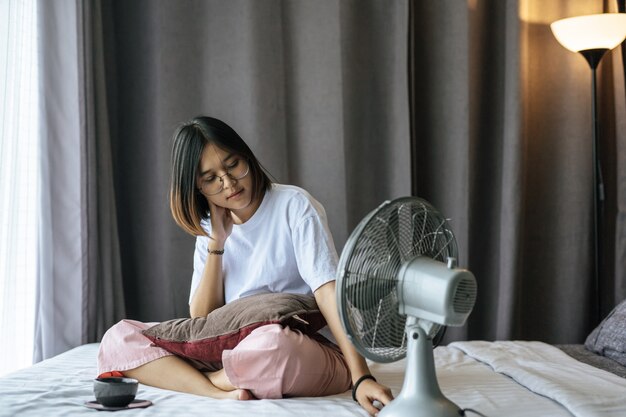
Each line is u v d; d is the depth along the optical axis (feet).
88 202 9.68
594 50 9.51
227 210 6.39
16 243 8.91
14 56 8.92
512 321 9.95
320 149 10.29
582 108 10.21
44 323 9.25
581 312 10.21
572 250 10.23
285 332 5.43
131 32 10.56
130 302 10.57
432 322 4.54
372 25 10.36
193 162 5.98
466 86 10.11
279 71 10.29
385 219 4.60
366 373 5.18
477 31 10.33
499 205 10.37
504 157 10.09
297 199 6.18
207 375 5.95
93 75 9.93
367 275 4.58
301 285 6.38
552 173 10.36
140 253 10.52
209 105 10.37
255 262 6.41
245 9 10.25
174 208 6.17
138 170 10.55
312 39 10.31
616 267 9.70
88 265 9.65
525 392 5.61
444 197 10.25
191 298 6.72
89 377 6.21
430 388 4.52
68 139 9.52
